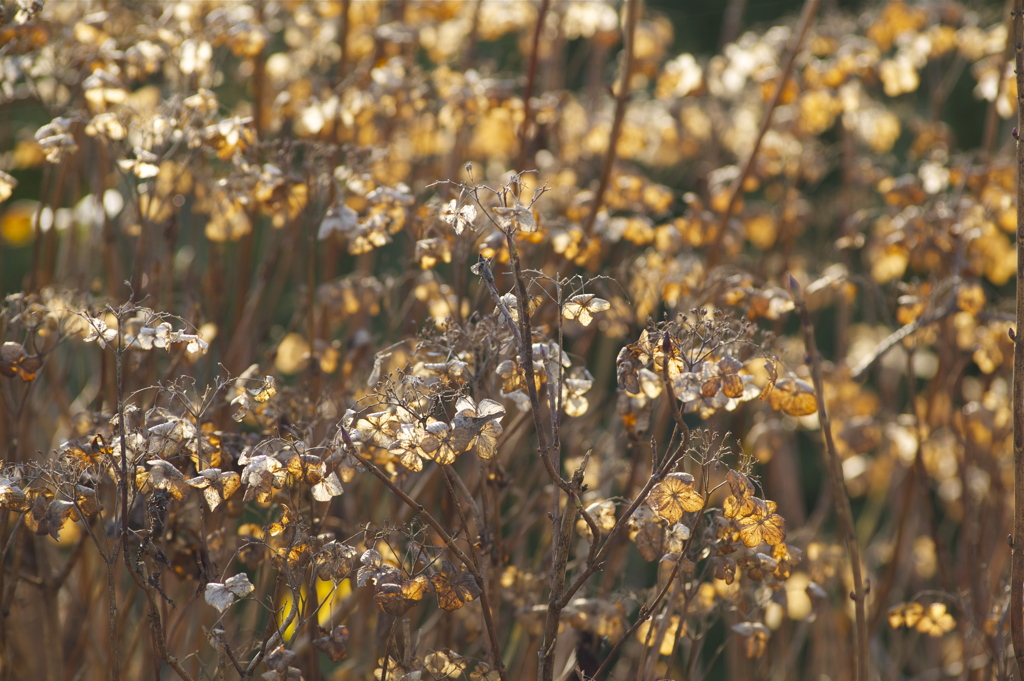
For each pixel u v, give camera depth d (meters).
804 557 2.61
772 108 2.60
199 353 2.26
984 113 5.99
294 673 2.24
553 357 2.26
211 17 2.57
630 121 3.18
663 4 5.94
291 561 2.25
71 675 2.44
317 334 2.65
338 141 2.63
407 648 2.28
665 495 2.22
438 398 2.26
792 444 3.18
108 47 2.49
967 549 2.54
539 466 2.55
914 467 2.54
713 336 2.25
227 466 2.31
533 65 2.58
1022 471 2.26
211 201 2.53
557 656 2.49
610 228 2.53
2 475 2.26
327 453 2.29
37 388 2.56
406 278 2.57
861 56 2.89
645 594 2.42
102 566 2.51
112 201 2.65
